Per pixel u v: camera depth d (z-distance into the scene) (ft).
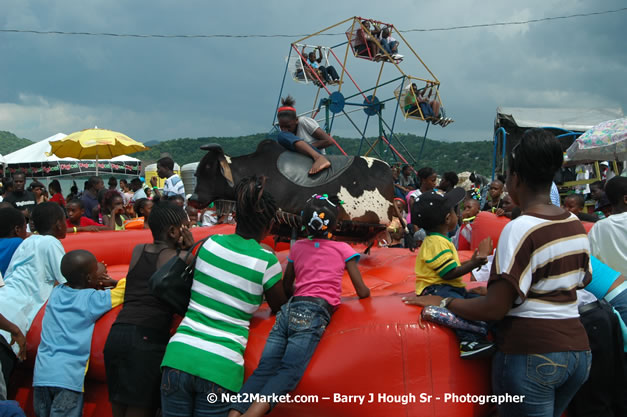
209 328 8.39
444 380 8.44
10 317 10.93
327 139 15.35
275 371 8.16
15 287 11.40
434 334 8.42
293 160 14.52
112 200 20.06
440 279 9.48
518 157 7.52
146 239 17.31
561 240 7.07
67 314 10.16
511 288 7.10
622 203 11.48
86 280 10.60
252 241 8.85
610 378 9.11
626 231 10.85
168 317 9.39
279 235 14.57
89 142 36.19
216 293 8.48
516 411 7.42
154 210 10.06
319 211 8.95
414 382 8.41
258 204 8.76
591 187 26.25
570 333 7.22
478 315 7.61
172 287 8.80
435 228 9.57
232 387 8.20
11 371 11.27
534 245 7.02
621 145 30.40
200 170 13.93
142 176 72.18
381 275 14.40
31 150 62.13
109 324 9.99
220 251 8.60
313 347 8.38
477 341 8.24
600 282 9.94
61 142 38.52
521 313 7.33
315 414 8.54
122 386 8.87
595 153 31.30
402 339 8.39
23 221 13.42
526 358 7.25
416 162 50.19
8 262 12.99
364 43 45.96
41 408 9.92
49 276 11.78
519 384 7.30
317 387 8.39
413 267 15.12
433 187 23.03
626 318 9.66
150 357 8.97
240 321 8.63
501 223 18.25
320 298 8.66
